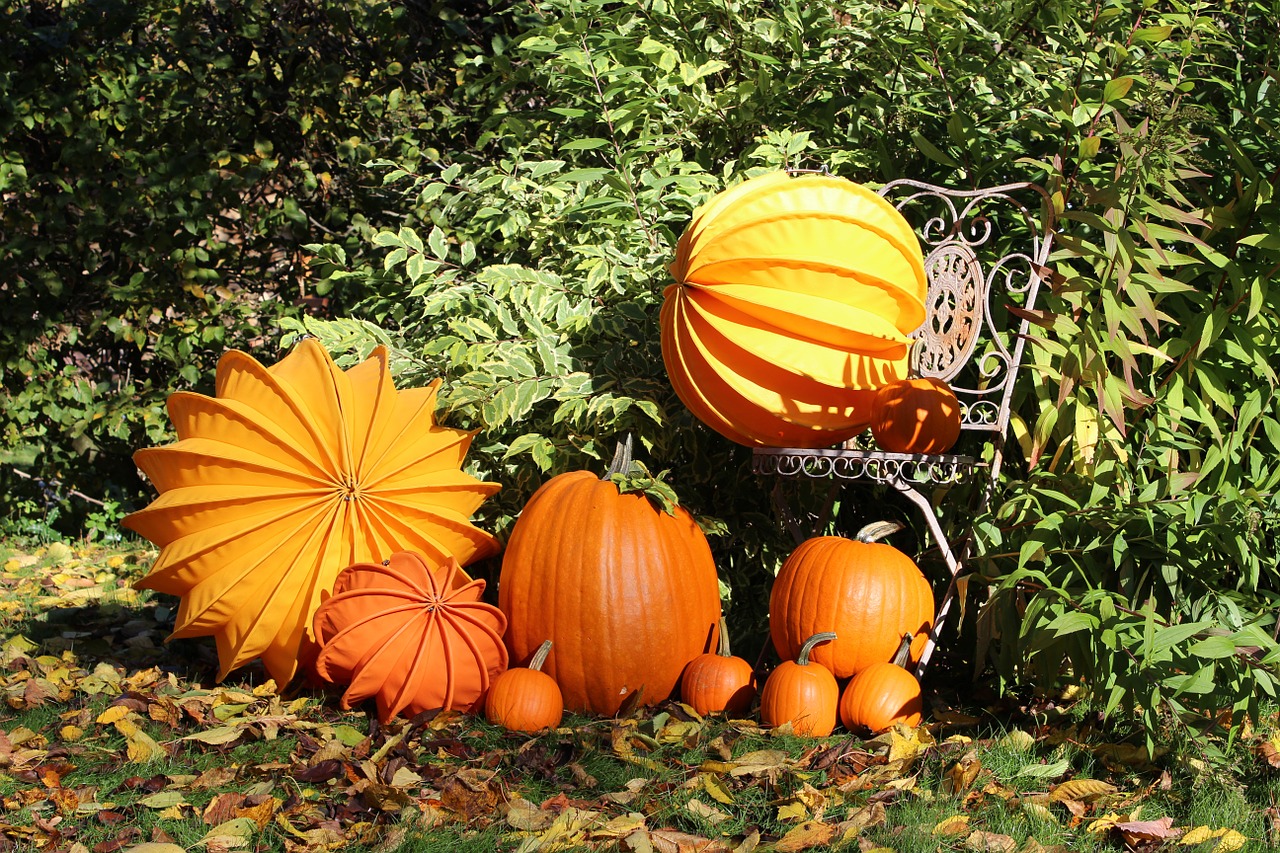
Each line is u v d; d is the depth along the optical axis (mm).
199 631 3490
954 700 3527
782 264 3287
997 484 3646
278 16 5863
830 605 3342
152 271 5887
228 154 5758
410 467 3609
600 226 4477
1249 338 3463
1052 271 3537
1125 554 3150
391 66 5898
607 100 4500
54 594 4852
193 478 3438
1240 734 3119
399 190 6094
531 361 3988
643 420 3857
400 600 3299
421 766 2932
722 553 4082
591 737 3115
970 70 4211
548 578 3355
